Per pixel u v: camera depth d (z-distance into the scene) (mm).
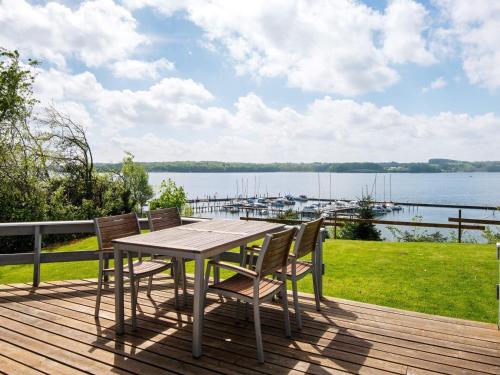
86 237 12273
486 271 5645
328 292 4645
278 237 2676
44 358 2578
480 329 3154
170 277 4871
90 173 14445
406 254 7059
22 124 11500
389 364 2527
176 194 12641
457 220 9086
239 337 2959
